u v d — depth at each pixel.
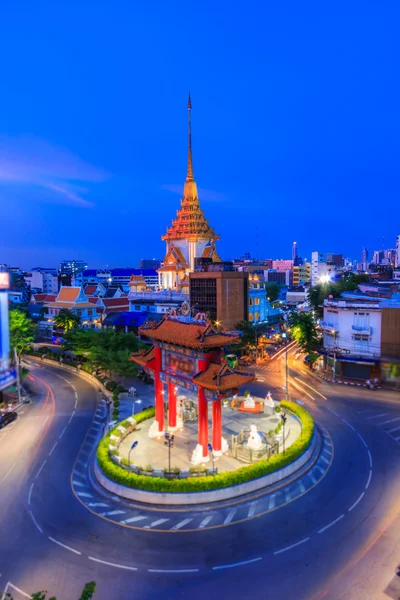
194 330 39.50
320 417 51.78
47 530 29.39
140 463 38.06
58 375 77.50
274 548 26.95
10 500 33.41
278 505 32.09
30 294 156.50
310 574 24.55
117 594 23.41
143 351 48.19
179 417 47.09
